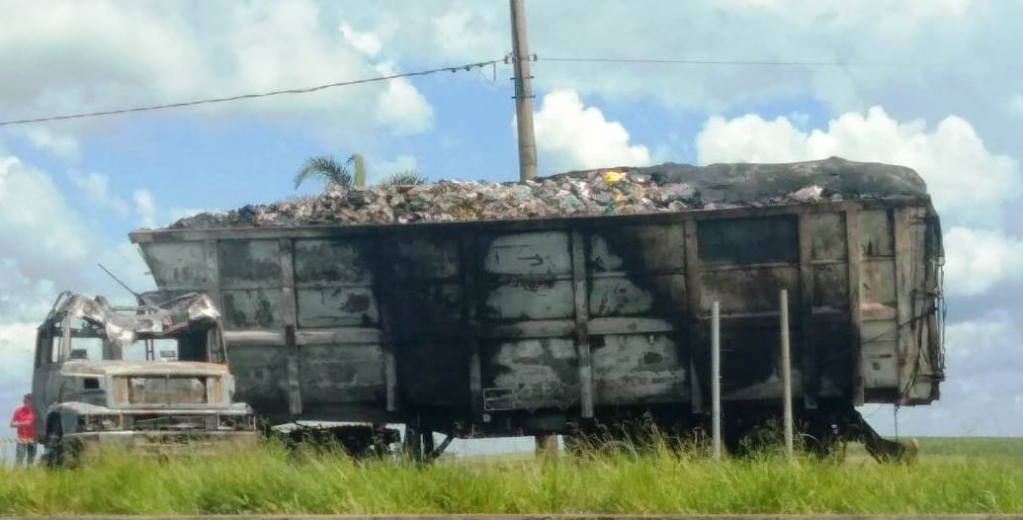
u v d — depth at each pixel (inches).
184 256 598.9
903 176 590.2
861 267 574.9
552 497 375.6
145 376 548.7
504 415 592.1
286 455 476.7
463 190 631.2
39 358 602.5
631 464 406.3
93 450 502.9
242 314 598.9
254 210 628.7
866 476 391.5
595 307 584.7
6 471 455.2
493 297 589.0
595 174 642.2
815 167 607.5
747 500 365.1
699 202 612.1
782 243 576.4
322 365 596.4
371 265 593.3
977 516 332.8
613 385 584.4
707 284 580.1
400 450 557.9
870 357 575.8
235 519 361.4
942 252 576.4
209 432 539.5
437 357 591.8
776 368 576.4
